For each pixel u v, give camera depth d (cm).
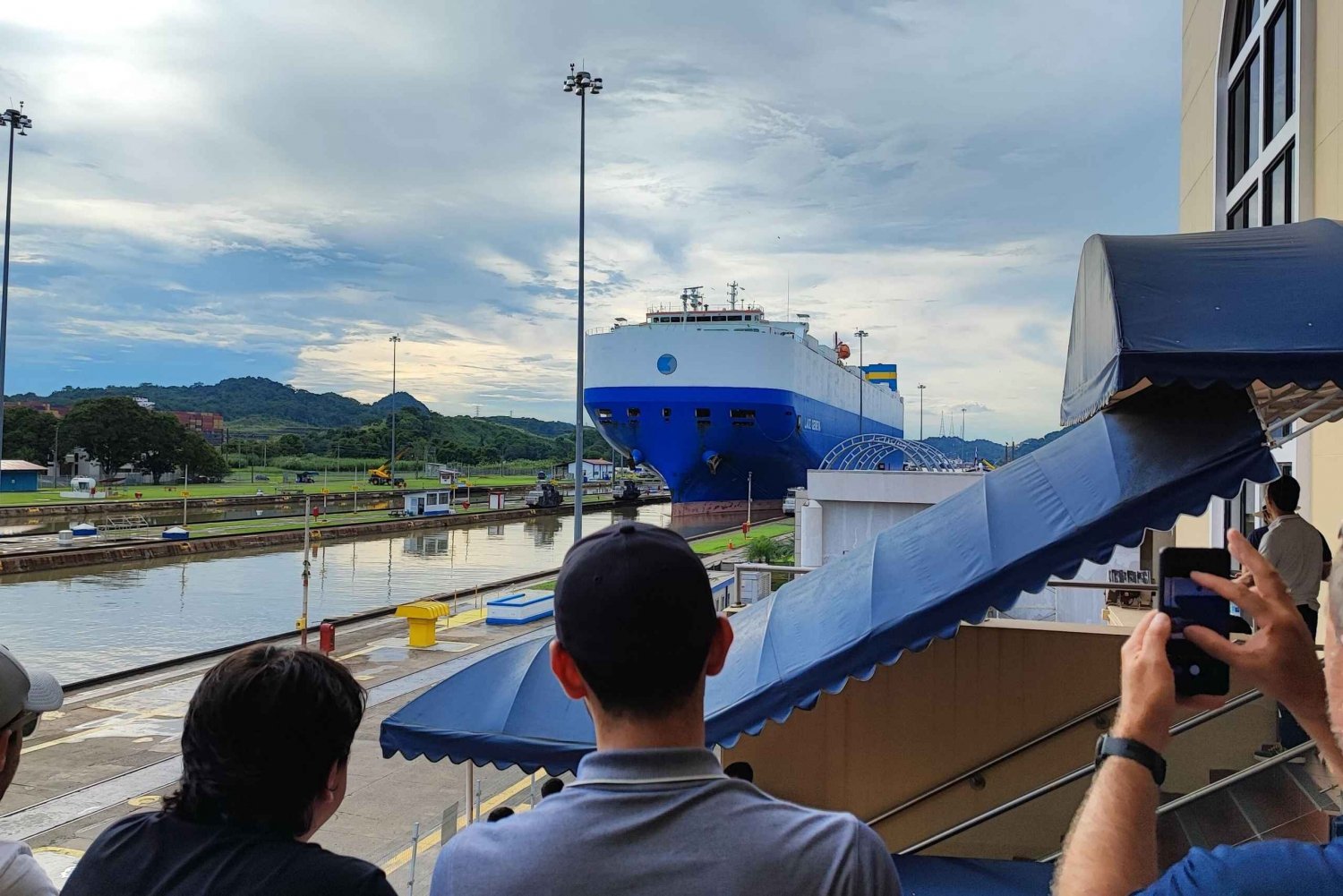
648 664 117
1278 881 88
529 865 111
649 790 115
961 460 3294
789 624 403
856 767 514
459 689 429
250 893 133
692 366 5309
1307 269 320
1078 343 394
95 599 2858
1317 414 434
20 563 3356
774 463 5812
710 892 105
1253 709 486
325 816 160
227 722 144
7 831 827
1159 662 123
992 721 502
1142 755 116
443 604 1825
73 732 1179
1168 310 304
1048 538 320
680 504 6025
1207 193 1362
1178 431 327
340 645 1777
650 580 120
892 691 511
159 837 145
